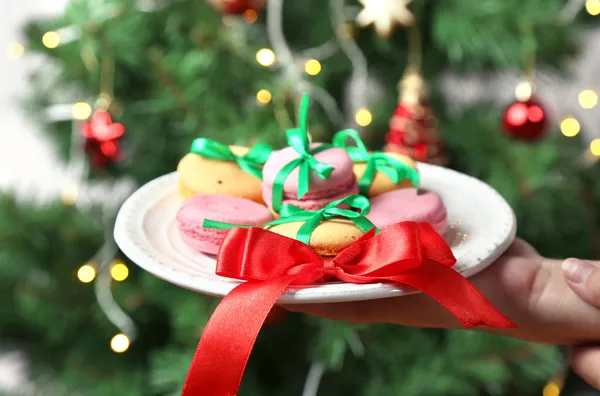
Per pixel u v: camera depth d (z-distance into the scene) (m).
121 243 0.47
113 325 0.79
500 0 0.72
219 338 0.40
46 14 0.97
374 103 0.80
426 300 0.48
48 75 0.78
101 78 0.74
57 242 0.78
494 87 0.90
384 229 0.46
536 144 0.74
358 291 0.42
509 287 0.48
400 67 0.80
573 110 1.03
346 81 0.82
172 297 0.77
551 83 0.88
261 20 0.79
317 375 0.74
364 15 0.69
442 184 0.55
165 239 0.49
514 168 0.72
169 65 0.73
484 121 0.75
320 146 0.50
